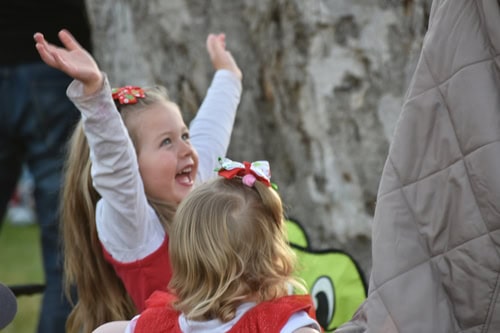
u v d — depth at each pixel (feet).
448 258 12.98
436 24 13.25
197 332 14.30
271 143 27.20
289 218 20.02
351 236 25.91
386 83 24.97
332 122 25.80
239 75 21.22
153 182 17.93
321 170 26.14
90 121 16.15
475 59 12.90
